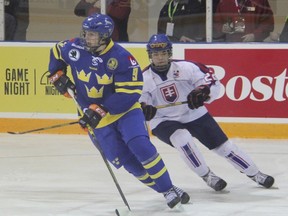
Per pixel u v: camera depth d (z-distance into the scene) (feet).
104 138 33.35
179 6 58.54
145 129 33.27
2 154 50.80
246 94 56.44
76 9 59.88
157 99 37.63
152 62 37.09
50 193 38.93
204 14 58.03
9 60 59.52
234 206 35.73
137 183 41.45
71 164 47.26
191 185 40.93
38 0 60.18
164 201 36.78
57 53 33.58
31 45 59.06
